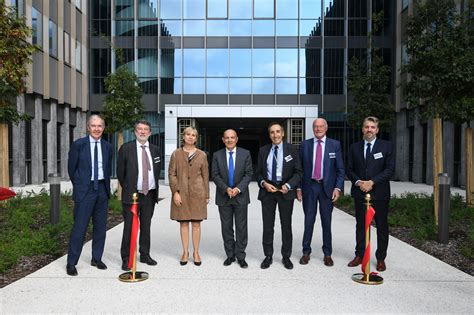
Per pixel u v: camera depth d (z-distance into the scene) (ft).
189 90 82.94
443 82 27.61
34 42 60.75
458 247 21.71
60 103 70.28
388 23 82.53
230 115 67.62
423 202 34.76
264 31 82.69
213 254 20.45
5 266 17.52
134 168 18.19
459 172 59.16
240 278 16.37
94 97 84.28
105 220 18.24
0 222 26.63
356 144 18.86
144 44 83.61
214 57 82.74
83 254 20.26
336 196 18.43
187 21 83.05
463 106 27.43
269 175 18.38
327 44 82.58
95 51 84.23
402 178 78.84
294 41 82.58
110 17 84.02
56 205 26.43
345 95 82.33
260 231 26.91
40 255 20.02
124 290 14.84
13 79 27.17
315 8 82.74
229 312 12.78
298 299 13.96
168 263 18.67
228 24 82.69
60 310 12.90
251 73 82.53
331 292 14.67
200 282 15.83
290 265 17.89
